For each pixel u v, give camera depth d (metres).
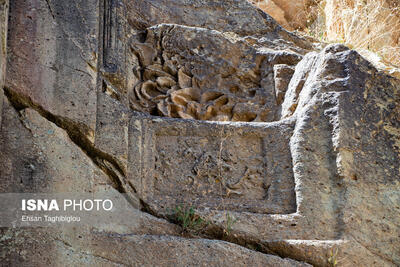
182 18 4.20
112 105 3.11
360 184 3.10
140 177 3.03
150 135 3.20
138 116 3.22
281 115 3.59
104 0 3.53
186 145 3.25
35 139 2.68
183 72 3.75
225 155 3.26
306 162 3.17
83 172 2.76
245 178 3.21
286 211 3.10
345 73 3.39
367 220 3.02
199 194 3.12
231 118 3.65
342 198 3.06
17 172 2.57
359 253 2.92
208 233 2.91
